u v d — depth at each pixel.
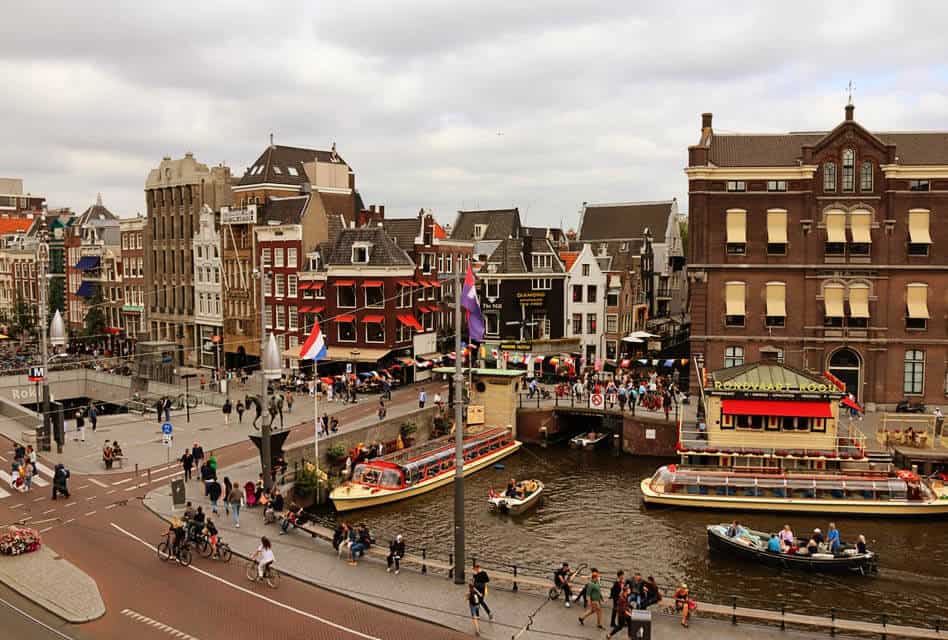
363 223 91.75
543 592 30.30
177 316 96.19
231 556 32.97
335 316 77.06
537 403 64.94
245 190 88.25
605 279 88.56
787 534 37.12
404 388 74.56
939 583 35.31
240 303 86.69
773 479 45.53
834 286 60.09
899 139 62.38
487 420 63.28
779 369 51.38
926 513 44.06
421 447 53.00
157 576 30.72
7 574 30.36
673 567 37.34
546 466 56.56
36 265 123.31
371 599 28.92
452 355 78.25
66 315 118.69
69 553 32.88
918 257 59.03
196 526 33.59
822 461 48.69
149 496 40.62
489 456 57.06
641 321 98.88
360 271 75.75
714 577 36.06
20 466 42.44
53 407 66.31
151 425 57.62
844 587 34.81
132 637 25.70
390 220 83.56
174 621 26.95
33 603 28.11
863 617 31.42
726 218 61.38
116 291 107.88
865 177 59.53
